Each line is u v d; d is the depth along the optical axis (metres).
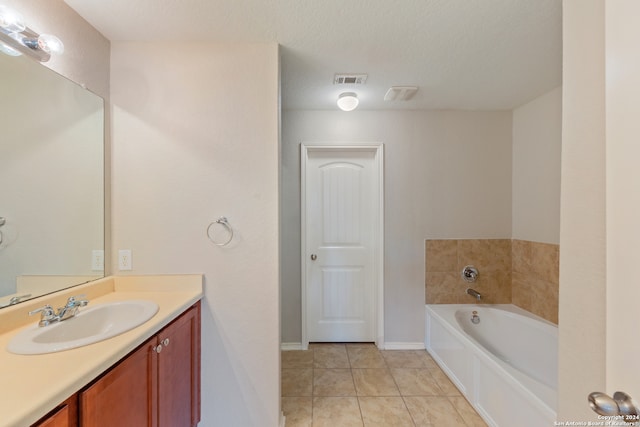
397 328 2.64
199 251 1.59
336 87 2.13
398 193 2.62
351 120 2.60
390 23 1.41
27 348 0.90
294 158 2.59
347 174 2.76
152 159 1.58
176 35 1.52
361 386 2.07
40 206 1.24
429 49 1.64
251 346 1.60
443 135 2.62
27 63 1.18
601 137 0.69
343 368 2.31
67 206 1.35
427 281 2.63
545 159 2.27
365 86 2.12
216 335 1.60
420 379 2.17
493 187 2.63
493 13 1.34
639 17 0.52
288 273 2.61
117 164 1.57
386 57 1.72
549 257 2.23
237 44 1.58
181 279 1.58
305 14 1.35
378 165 2.62
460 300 2.63
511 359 2.31
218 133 1.59
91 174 1.47
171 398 1.29
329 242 2.78
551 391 1.37
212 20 1.39
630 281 0.53
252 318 1.60
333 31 1.48
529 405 1.37
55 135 1.29
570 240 0.78
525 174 2.48
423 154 2.62
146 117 1.57
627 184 0.54
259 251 1.60
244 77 1.58
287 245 2.61
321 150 2.68
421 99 2.37
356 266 2.79
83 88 1.41
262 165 1.59
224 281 1.60
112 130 1.56
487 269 2.64
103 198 1.53
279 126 1.63
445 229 2.63
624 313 0.54
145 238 1.58
